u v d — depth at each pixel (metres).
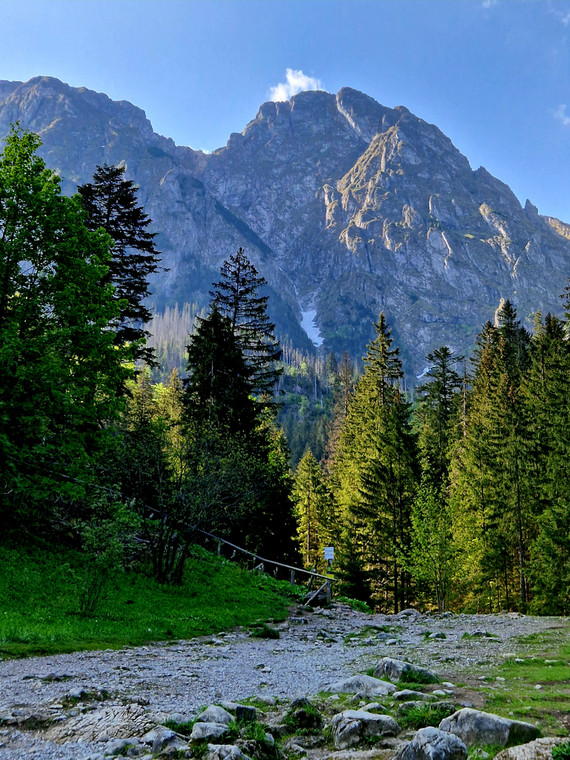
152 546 21.66
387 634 17.08
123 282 27.44
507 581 42.69
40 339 18.33
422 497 35.50
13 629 12.09
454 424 59.34
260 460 29.77
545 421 44.91
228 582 23.78
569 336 56.91
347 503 52.09
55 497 21.94
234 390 34.38
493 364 60.69
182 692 8.76
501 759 5.13
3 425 18.25
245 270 38.00
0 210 19.11
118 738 6.24
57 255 20.02
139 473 22.28
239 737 6.26
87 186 27.48
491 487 43.22
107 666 10.29
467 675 10.06
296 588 27.05
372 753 5.83
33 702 7.53
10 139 19.84
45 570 17.27
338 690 8.77
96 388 21.27
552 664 10.98
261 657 13.00
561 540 34.47
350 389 106.12
